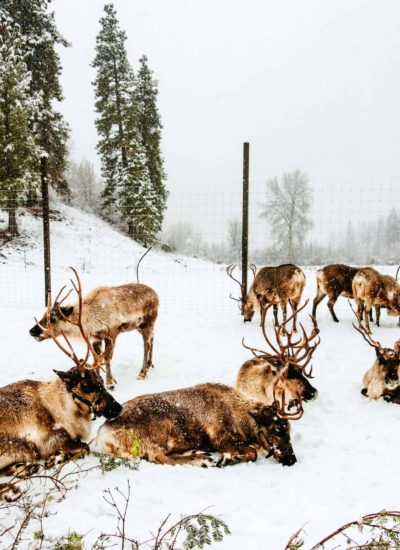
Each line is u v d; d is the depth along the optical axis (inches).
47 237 405.4
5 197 810.8
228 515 116.1
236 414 161.0
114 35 1133.7
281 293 324.2
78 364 148.0
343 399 208.4
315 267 975.0
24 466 134.1
